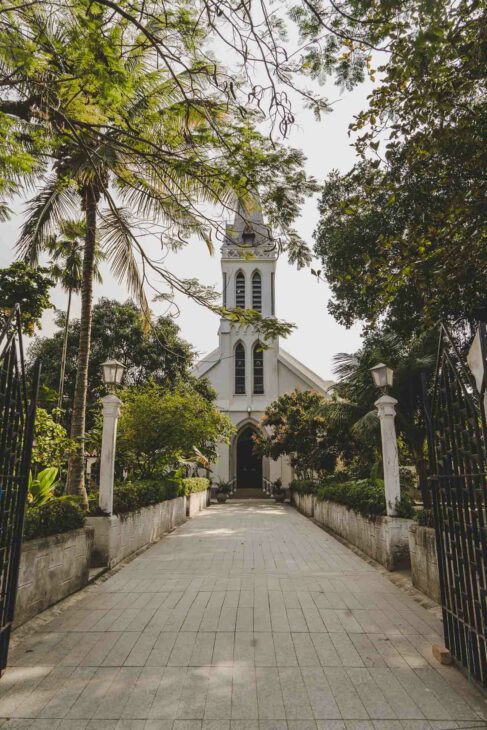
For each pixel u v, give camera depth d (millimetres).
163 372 24938
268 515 19719
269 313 32281
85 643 4781
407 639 4832
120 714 3371
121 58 4996
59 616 5723
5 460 4090
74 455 9492
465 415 3729
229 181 5754
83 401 9859
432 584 6262
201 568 8555
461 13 4055
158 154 5805
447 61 4797
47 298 14969
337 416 13852
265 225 6102
